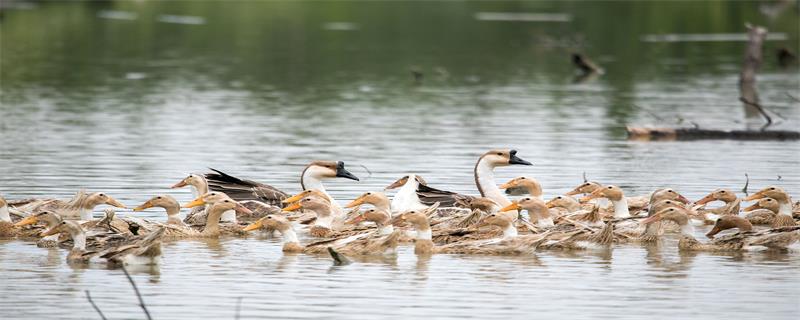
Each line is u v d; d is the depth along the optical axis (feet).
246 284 59.52
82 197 73.15
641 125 130.00
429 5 307.78
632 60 204.64
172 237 71.87
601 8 293.64
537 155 108.17
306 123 131.13
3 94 154.40
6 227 71.31
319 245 68.08
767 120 126.41
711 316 53.83
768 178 94.38
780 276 61.57
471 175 96.48
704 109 143.74
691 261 65.62
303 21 269.64
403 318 53.21
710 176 95.66
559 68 194.18
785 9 290.15
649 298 56.95
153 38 232.73
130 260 63.41
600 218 73.72
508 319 53.16
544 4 307.99
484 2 316.60
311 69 189.47
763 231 68.69
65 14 274.57
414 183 78.84
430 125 129.80
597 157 106.73
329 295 57.41
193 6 297.74
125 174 94.73
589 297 57.16
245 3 306.76
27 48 212.64
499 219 68.59
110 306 55.11
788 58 201.67
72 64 190.19
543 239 67.92
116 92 158.71
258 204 77.46
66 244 69.10
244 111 141.49
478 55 212.02
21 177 92.38
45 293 57.41
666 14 278.26
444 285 59.62
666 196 76.18
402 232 72.13
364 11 291.79
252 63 196.75
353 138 119.34
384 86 169.58
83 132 120.78
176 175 94.84
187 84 168.76
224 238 72.59
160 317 53.31
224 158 105.09
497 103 150.61
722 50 219.41
